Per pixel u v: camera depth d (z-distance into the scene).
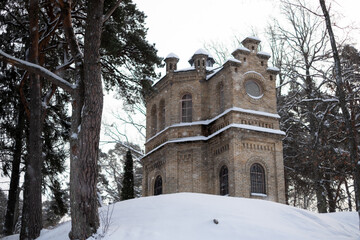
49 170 25.66
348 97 23.45
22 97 19.95
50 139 25.17
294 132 34.41
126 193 30.98
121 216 13.31
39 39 20.20
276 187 25.31
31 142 17.61
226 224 12.12
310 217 14.45
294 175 35.06
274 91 27.64
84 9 20.31
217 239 11.14
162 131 29.80
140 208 14.00
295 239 11.69
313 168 29.70
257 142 25.66
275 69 28.00
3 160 24.56
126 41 21.66
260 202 15.29
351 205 31.56
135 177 46.09
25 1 19.53
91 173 12.19
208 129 28.34
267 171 25.42
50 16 20.34
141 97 22.72
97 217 11.96
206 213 12.94
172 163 27.78
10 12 20.48
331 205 30.33
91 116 12.61
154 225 11.98
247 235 11.53
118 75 22.00
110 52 20.77
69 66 20.66
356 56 28.00
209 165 27.20
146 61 21.88
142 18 22.33
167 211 13.21
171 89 29.72
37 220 16.53
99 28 13.56
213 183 26.53
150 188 30.94
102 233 11.50
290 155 34.69
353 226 15.02
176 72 29.81
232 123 25.31
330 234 12.91
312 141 29.42
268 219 13.31
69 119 25.67
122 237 11.16
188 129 28.41
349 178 29.84
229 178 24.70
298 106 34.19
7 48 21.27
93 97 12.79
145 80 21.91
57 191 26.72
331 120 29.42
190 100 29.52
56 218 32.88
